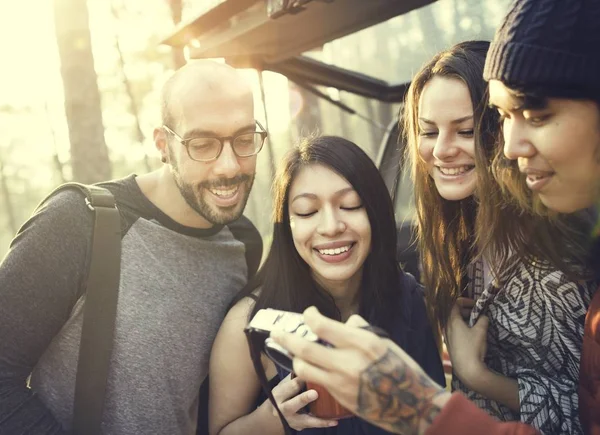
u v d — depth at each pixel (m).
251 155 1.85
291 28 3.21
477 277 1.86
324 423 1.52
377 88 4.55
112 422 1.76
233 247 2.04
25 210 21.31
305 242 1.76
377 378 0.99
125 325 1.76
